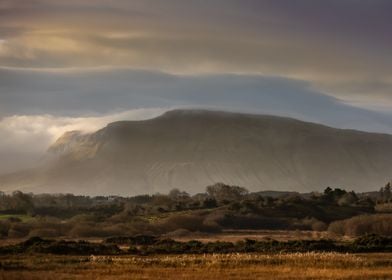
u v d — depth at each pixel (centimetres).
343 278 8538
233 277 8606
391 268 9888
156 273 9075
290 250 13512
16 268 9662
